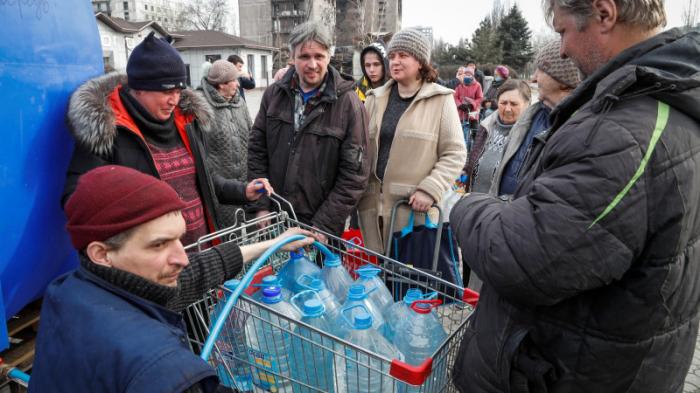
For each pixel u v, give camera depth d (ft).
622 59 3.81
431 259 9.53
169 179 7.36
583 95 4.12
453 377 4.95
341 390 5.21
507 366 4.14
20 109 5.61
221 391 5.25
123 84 7.07
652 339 3.78
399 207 9.93
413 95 10.14
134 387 3.23
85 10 7.29
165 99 7.03
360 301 5.55
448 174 9.45
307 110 9.68
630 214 3.43
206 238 5.98
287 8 168.76
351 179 9.41
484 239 4.12
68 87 6.66
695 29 3.80
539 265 3.65
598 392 3.97
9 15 5.42
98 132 6.19
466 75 34.65
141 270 3.86
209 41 123.13
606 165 3.46
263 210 9.87
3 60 5.32
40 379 3.65
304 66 9.22
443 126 9.78
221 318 4.80
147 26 102.68
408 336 5.49
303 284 6.09
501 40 132.87
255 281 6.57
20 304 5.90
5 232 5.40
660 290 3.61
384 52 14.47
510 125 11.25
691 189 3.51
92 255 3.81
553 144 3.91
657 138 3.44
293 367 5.41
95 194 3.72
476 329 4.64
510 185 9.00
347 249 7.41
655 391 3.98
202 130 8.30
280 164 10.00
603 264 3.49
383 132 10.33
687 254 3.67
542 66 8.39
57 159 6.42
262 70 131.13
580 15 3.96
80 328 3.55
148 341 3.45
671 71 3.55
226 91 14.42
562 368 4.00
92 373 3.40
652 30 3.85
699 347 10.76
